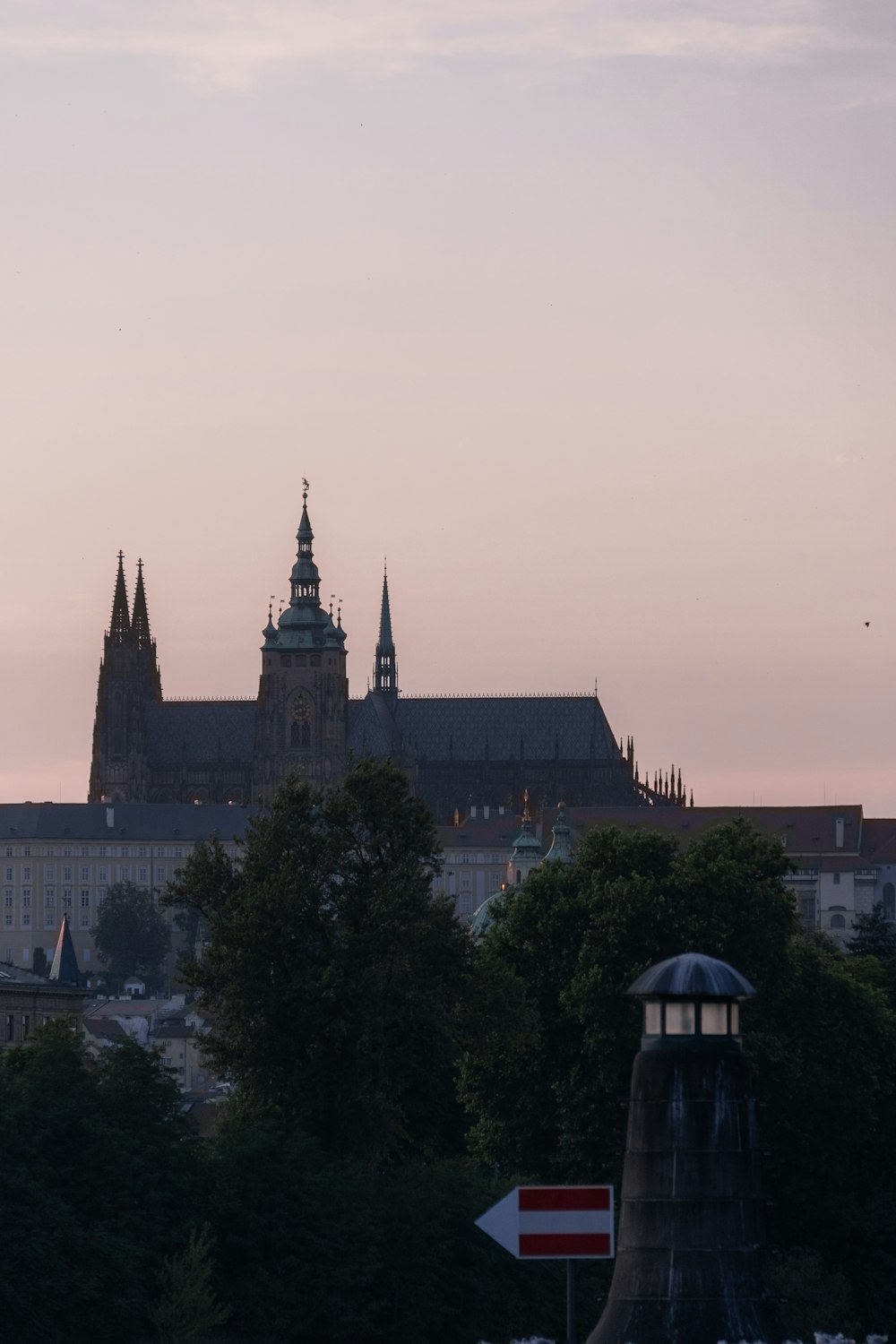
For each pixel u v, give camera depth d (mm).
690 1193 71938
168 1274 178125
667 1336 71188
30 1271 168750
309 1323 185250
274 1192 194500
